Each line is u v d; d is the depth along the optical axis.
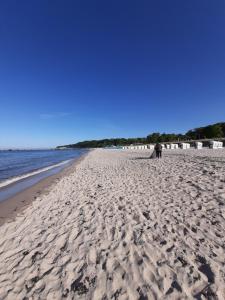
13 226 6.16
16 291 3.39
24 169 24.05
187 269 3.49
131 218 5.69
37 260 4.19
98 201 7.54
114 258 4.00
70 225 5.70
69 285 3.42
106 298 3.09
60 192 9.84
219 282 3.15
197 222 5.00
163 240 4.41
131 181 10.30
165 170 11.94
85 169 18.11
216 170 9.76
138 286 3.25
